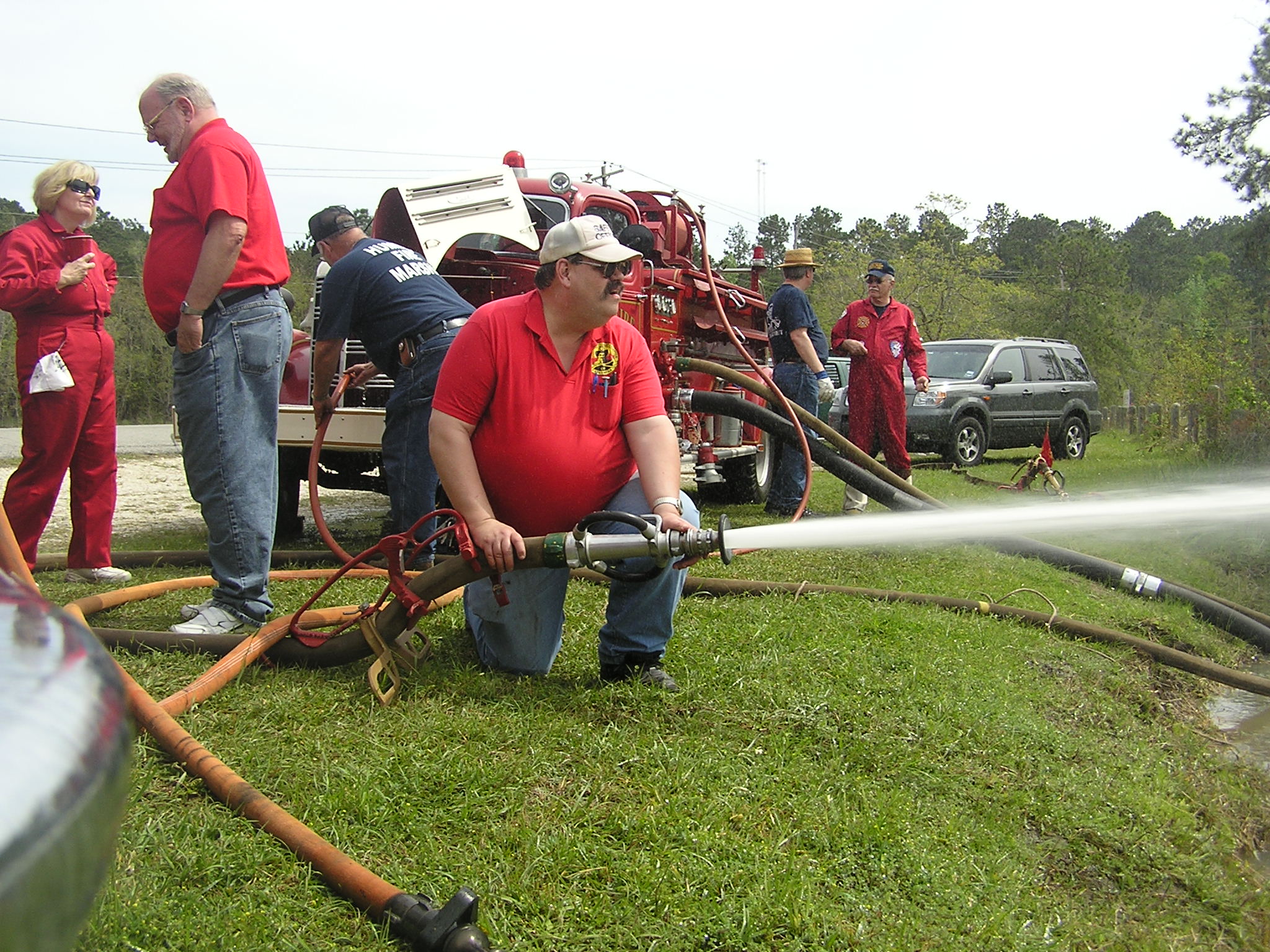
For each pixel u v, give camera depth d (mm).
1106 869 2676
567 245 3059
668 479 3232
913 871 2406
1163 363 28703
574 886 2221
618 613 3434
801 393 8180
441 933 1907
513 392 3176
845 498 8125
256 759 2723
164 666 3490
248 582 3883
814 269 8133
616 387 3270
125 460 14086
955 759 3109
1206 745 3826
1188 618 5395
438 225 5910
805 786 2771
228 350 3777
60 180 4824
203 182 3682
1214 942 2426
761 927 2113
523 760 2795
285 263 4012
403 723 3027
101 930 1869
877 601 4895
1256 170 17734
